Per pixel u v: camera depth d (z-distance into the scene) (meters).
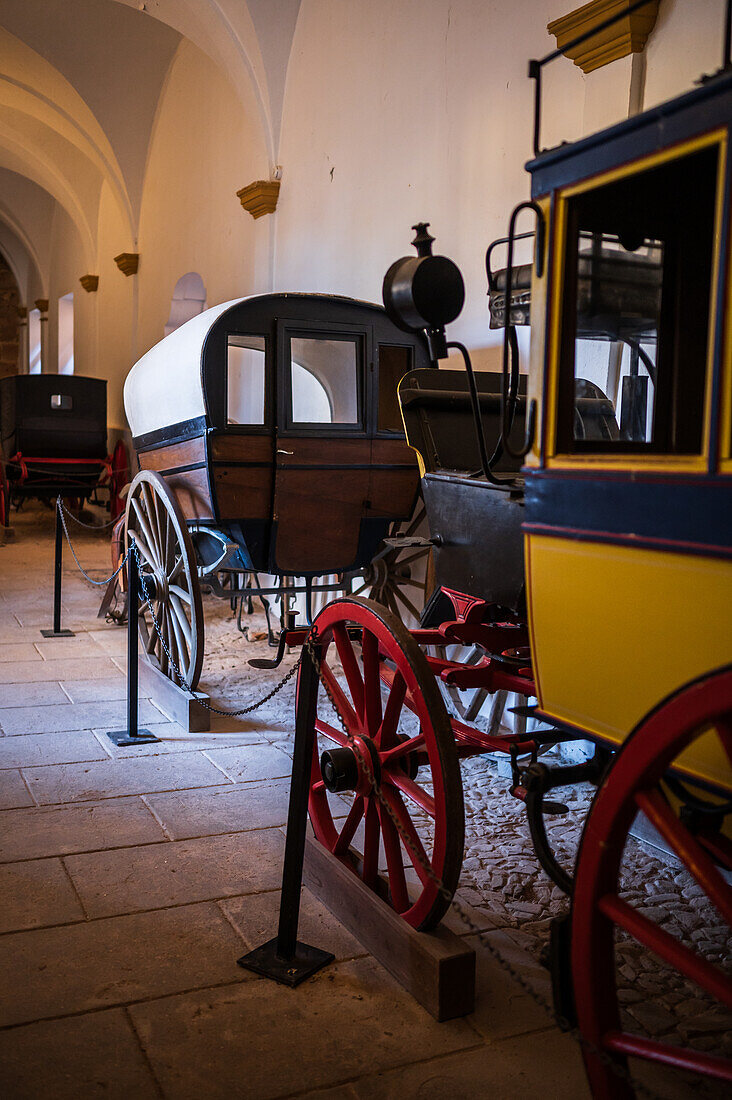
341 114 6.53
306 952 2.71
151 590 5.23
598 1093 1.91
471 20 5.11
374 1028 2.39
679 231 2.41
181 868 3.22
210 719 4.77
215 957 2.69
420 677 2.57
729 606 1.80
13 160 14.44
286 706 5.16
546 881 3.21
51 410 11.82
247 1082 2.17
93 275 13.68
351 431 5.00
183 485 5.10
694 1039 2.38
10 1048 2.25
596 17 3.99
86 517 13.70
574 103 4.36
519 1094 2.16
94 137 11.13
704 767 1.92
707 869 1.68
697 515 1.86
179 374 4.89
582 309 2.31
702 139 1.83
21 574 9.07
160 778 4.05
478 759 4.51
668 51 3.78
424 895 2.54
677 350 2.46
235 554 5.17
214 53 7.88
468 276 5.17
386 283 4.04
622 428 3.11
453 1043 2.34
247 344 4.93
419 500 5.42
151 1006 2.45
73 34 9.77
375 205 6.12
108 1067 2.20
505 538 2.90
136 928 2.83
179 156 10.03
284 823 3.61
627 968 2.71
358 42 6.29
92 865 3.22
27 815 3.62
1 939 2.74
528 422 2.35
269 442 4.82
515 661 3.11
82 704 5.11
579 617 2.21
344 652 3.07
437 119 5.45
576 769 2.40
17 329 20.39
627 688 2.11
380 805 2.80
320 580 6.95
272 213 7.64
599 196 2.25
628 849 3.54
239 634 6.93
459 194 5.24
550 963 2.02
